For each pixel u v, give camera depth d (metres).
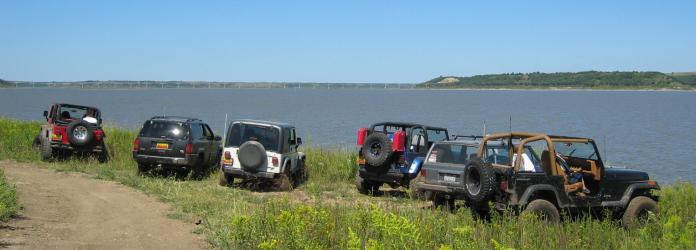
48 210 10.80
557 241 8.81
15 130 22.12
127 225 10.07
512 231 9.10
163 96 160.75
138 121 52.16
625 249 8.84
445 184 11.85
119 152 19.61
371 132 15.78
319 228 8.38
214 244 8.87
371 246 7.06
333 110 83.69
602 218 11.59
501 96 187.00
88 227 9.71
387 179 15.05
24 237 8.58
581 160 11.68
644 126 55.88
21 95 153.75
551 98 163.88
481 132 45.91
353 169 17.88
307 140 25.58
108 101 113.56
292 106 98.19
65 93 186.25
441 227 8.84
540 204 10.43
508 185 10.48
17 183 13.68
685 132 48.59
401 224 7.60
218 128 46.44
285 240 7.95
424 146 15.43
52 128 18.55
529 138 10.97
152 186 14.43
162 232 9.68
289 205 10.70
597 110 91.69
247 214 10.50
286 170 15.91
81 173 16.70
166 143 16.44
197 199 12.63
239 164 15.59
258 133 15.77
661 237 9.63
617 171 11.66
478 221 9.92
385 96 183.12
